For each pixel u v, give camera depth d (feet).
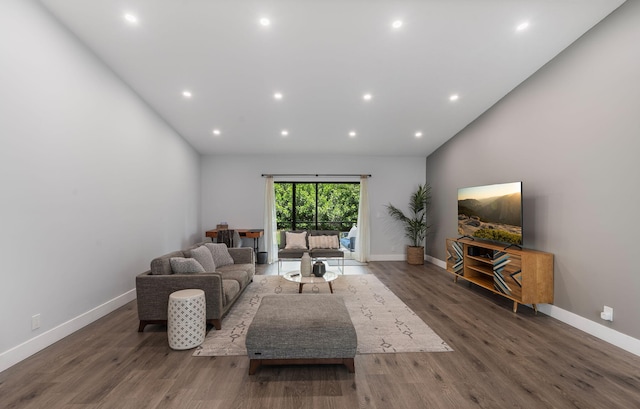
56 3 8.80
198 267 10.54
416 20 9.41
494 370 7.45
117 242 12.34
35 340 8.38
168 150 16.96
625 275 8.68
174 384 6.82
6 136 7.71
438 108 15.25
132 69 12.01
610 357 8.13
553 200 11.23
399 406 6.10
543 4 8.74
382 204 22.99
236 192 22.44
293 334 7.20
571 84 10.45
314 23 9.56
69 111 9.81
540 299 11.16
